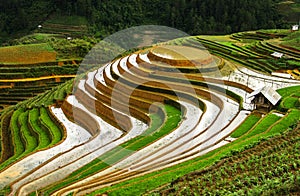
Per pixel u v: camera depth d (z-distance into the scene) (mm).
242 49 65875
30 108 49688
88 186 23625
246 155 24234
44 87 68562
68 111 44031
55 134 39562
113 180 24016
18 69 71062
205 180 21422
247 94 41031
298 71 53188
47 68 72688
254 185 19969
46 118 44781
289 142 25328
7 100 64125
